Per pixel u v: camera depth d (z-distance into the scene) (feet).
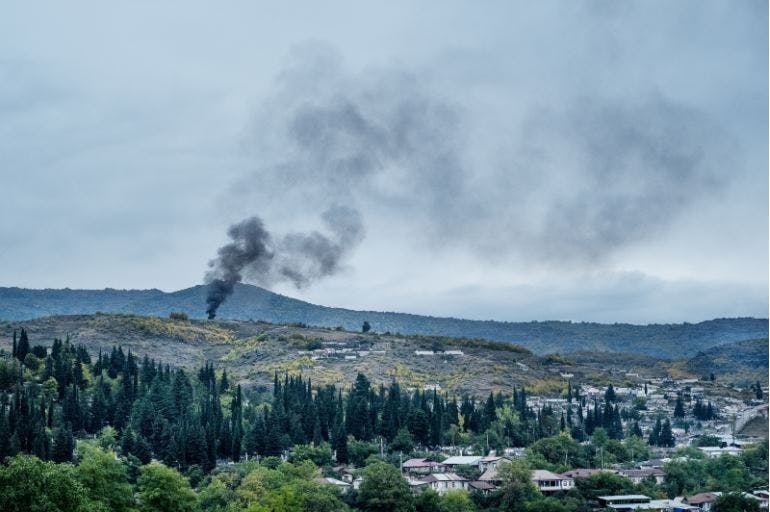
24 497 456.45
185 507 567.59
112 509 522.88
